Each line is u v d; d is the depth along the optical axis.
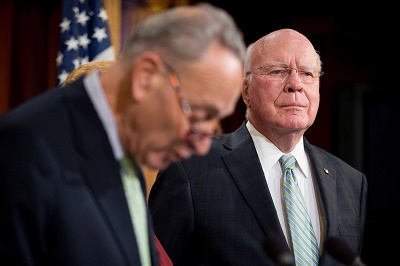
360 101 5.42
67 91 1.25
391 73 6.11
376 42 6.09
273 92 2.06
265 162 2.11
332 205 2.09
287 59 2.07
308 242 2.01
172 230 2.05
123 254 1.21
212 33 1.16
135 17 4.50
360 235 2.18
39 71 4.21
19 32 4.15
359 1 5.64
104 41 3.35
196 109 1.17
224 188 2.06
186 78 1.15
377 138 5.34
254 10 5.71
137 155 1.24
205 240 2.02
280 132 2.09
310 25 5.75
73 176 1.18
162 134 1.19
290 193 2.06
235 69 1.17
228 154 2.13
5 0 4.07
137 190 1.38
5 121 1.16
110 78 1.23
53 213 1.15
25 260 1.12
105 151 1.23
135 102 1.18
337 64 5.84
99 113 1.23
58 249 1.15
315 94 2.09
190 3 5.04
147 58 1.16
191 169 2.11
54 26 4.20
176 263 2.07
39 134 1.17
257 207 2.02
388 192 5.26
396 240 5.20
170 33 1.16
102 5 3.40
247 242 1.99
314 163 2.16
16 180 1.12
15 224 1.12
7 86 4.06
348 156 5.44
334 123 5.65
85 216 1.17
